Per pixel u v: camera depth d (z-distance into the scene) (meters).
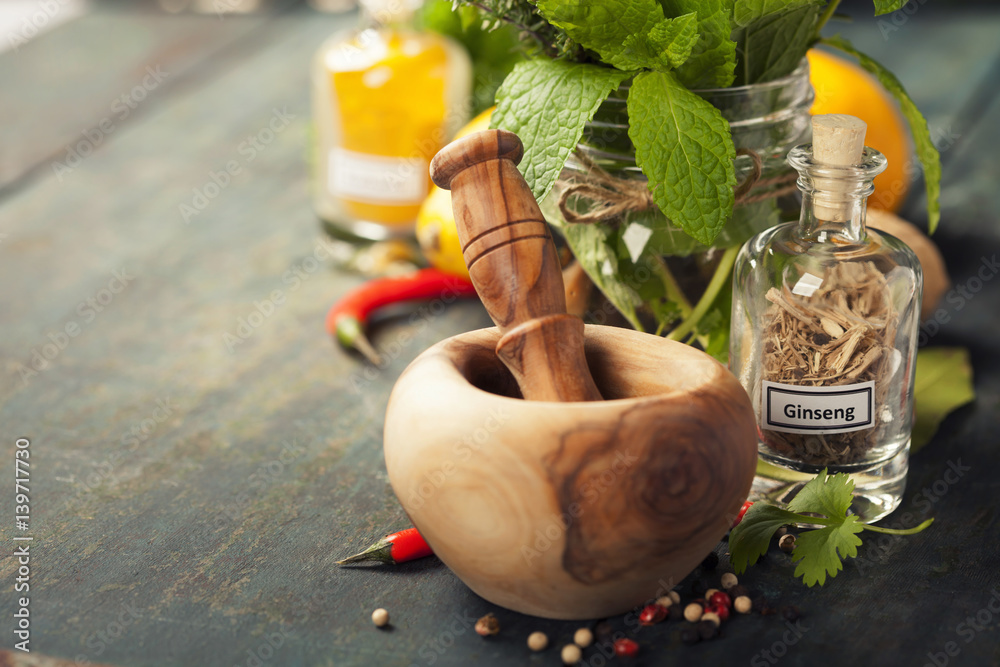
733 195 0.60
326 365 0.76
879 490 0.63
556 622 0.60
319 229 0.93
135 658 0.59
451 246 0.80
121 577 0.62
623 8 0.60
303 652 0.59
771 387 0.62
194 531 0.65
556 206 0.65
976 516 0.64
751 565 0.62
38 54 1.40
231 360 0.77
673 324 0.65
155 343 0.78
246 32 1.48
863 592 0.61
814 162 0.60
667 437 0.56
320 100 0.86
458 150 0.59
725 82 0.62
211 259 0.87
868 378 0.61
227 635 0.60
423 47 0.85
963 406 0.71
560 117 0.61
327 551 0.64
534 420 0.56
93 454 0.69
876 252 0.62
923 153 0.66
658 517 0.56
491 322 0.80
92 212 0.95
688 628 0.59
